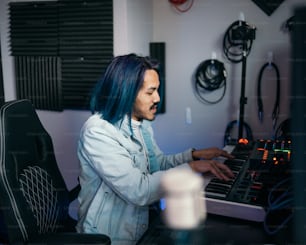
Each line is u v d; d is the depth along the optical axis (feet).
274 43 8.10
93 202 4.30
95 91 4.36
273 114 8.35
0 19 9.07
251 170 4.36
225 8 8.32
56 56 8.79
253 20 8.15
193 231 3.28
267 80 8.32
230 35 8.28
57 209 4.70
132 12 7.95
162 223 3.41
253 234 3.21
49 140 4.79
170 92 9.17
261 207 3.35
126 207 4.34
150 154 5.00
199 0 8.47
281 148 5.25
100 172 4.07
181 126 9.29
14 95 9.40
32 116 4.53
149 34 8.88
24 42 8.99
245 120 8.68
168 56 9.00
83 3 8.12
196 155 5.29
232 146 6.06
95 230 4.30
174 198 3.67
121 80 4.08
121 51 7.98
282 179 3.87
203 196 3.66
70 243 3.53
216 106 8.88
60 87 8.93
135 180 3.93
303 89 2.24
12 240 3.90
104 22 8.00
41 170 4.50
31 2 8.70
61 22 8.48
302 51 2.19
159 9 8.84
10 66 9.28
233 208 3.44
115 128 4.26
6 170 3.84
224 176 4.07
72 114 9.04
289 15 7.86
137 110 4.29
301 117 2.29
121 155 4.08
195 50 8.77
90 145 4.10
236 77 8.56
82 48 8.41
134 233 4.36
